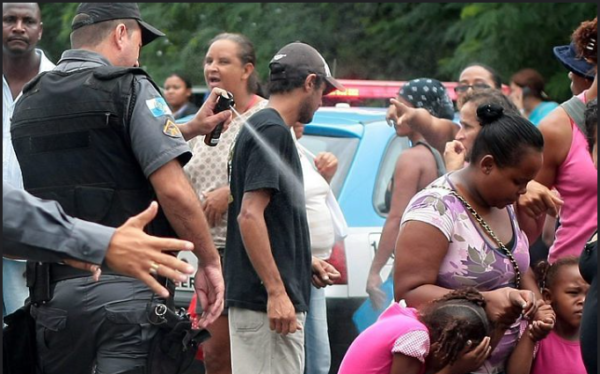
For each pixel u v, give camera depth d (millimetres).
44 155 4363
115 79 4328
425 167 6074
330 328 6238
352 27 12305
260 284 4969
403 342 4238
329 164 6074
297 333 5023
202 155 5750
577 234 5066
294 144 4973
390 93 7988
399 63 12344
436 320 4250
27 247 3314
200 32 12422
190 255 6195
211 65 5832
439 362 4266
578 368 4730
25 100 4449
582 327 4359
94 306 4309
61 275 4344
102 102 4297
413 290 4316
